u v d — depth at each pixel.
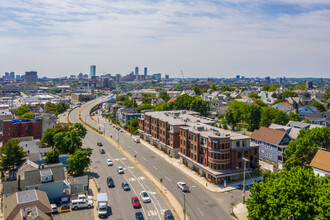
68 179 76.44
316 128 83.69
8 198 60.16
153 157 105.94
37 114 184.00
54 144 107.56
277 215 45.69
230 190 73.56
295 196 45.94
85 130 122.88
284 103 188.62
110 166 94.38
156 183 78.81
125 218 58.59
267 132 102.44
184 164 96.38
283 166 79.88
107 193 71.94
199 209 62.88
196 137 87.81
